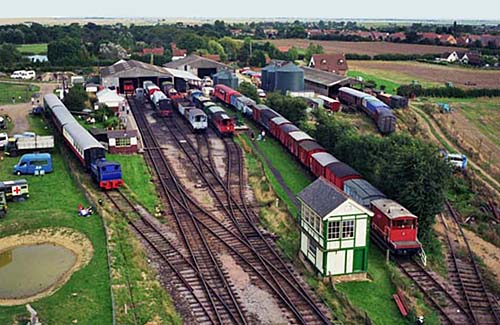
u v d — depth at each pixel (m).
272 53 161.62
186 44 170.88
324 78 104.81
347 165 50.91
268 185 52.66
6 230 40.94
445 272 38.09
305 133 62.69
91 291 32.22
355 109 89.06
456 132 80.88
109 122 74.69
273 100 79.81
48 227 41.69
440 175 42.03
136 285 33.25
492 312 32.62
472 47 184.62
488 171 64.62
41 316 29.39
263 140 69.25
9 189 46.28
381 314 31.56
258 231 42.16
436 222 47.72
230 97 88.75
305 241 37.22
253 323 29.45
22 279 34.28
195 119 71.31
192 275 35.03
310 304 31.27
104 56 151.88
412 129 80.56
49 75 128.12
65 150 62.12
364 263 35.12
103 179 49.91
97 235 40.25
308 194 37.19
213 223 43.84
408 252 38.12
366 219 34.31
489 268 39.62
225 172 56.94
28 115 81.19
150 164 59.25
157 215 45.12
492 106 98.19
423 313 31.91
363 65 149.88
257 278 34.84
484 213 50.38
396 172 43.12
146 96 97.31
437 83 119.00
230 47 172.00
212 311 30.62
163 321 29.36
